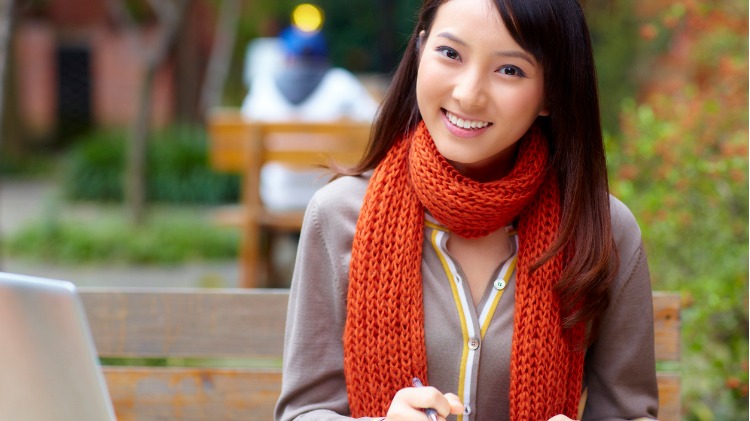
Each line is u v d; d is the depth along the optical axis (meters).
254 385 2.46
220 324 2.45
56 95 17.03
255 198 5.73
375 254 2.03
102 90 16.86
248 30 14.78
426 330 2.00
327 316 2.11
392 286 2.00
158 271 8.21
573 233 2.03
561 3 1.90
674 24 4.75
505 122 1.90
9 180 14.03
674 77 6.15
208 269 8.27
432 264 2.04
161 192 11.48
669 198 3.55
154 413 2.47
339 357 2.11
